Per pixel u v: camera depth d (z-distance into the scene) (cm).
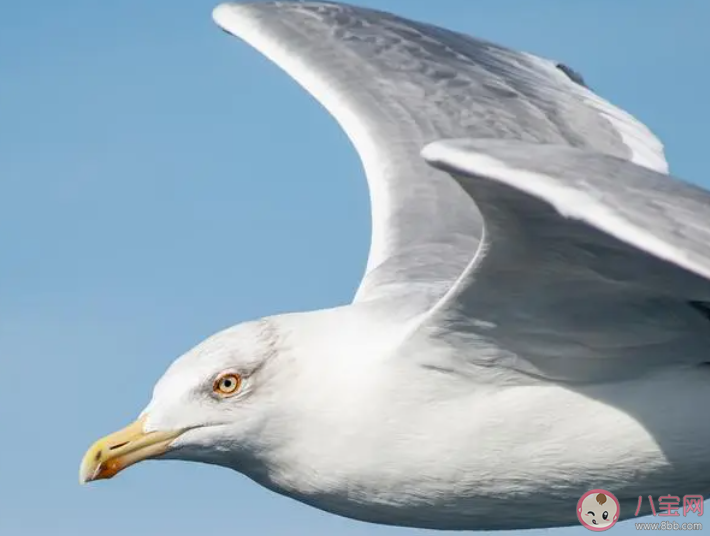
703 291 983
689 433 1048
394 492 1073
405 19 1418
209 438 1082
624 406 1048
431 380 1052
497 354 1039
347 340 1075
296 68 1347
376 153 1281
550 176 890
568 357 1039
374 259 1209
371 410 1059
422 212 1235
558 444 1053
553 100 1338
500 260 975
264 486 1107
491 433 1053
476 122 1313
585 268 977
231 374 1077
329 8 1410
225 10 1409
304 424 1070
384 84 1337
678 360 1044
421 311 1084
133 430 1088
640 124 1314
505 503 1075
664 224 872
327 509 1096
